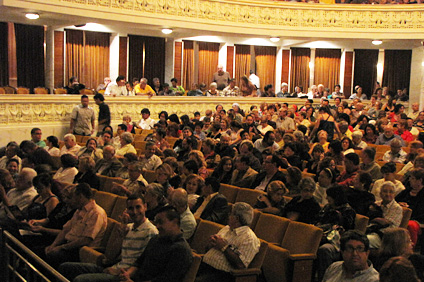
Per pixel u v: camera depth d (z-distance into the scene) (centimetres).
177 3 1428
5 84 1374
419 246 616
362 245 353
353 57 1894
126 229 464
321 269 457
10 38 1382
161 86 1597
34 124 1154
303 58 1866
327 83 1891
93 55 1545
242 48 1808
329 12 1609
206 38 1739
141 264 437
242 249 430
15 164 729
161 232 415
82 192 520
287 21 1603
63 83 1481
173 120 1143
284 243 485
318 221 512
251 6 1566
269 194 568
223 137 839
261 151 884
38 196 618
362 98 1758
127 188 649
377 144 970
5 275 482
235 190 642
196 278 429
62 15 1232
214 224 491
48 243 575
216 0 1503
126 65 1603
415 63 1817
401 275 281
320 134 909
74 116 1137
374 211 543
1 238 485
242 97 1562
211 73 1773
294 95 1712
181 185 665
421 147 757
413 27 1586
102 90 1381
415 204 609
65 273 461
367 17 1605
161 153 843
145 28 1455
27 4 1144
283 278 446
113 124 1302
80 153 848
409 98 1836
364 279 354
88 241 515
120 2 1314
